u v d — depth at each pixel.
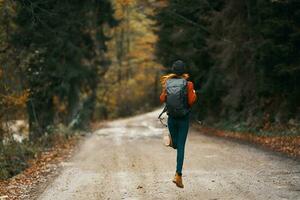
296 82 19.44
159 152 17.19
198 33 30.34
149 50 72.81
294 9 18.53
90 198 9.89
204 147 18.23
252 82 23.84
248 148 17.12
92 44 31.30
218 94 29.97
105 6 31.12
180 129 9.34
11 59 22.67
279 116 21.17
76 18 27.53
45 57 26.94
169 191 10.16
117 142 23.08
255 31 22.30
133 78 77.88
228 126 26.86
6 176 14.77
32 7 23.55
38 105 27.80
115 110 74.38
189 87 9.20
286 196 9.18
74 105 31.20
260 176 11.25
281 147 16.66
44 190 11.03
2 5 21.09
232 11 24.94
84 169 13.89
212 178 11.34
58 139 24.58
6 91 19.83
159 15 31.86
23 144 19.88
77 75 28.86
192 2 28.89
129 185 10.99
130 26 73.12
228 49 24.72
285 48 18.47
